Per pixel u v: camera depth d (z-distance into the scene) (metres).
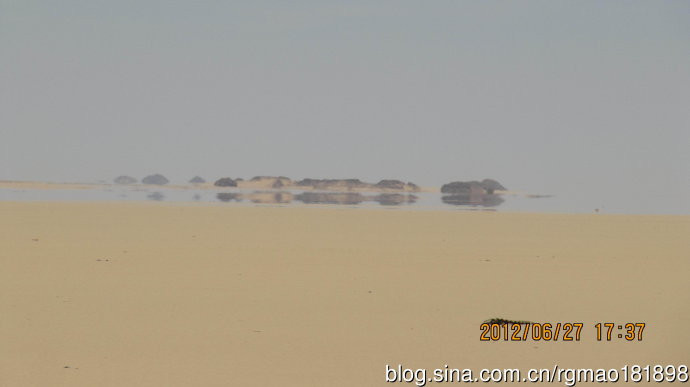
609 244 170.75
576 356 68.00
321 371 61.94
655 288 102.88
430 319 80.75
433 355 67.38
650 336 74.94
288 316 81.06
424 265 123.44
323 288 98.81
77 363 63.19
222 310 83.75
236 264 121.25
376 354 67.19
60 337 71.12
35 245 145.00
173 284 100.25
